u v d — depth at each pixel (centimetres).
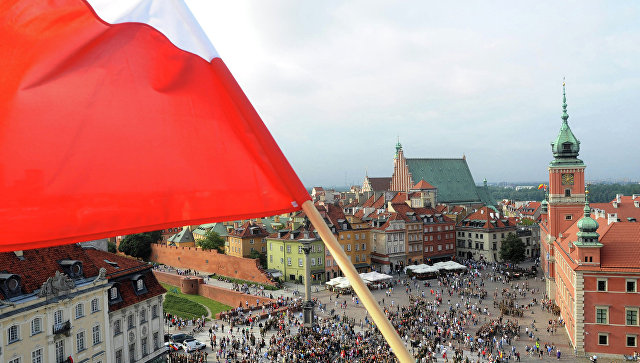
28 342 4766
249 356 7656
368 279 12250
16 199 575
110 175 619
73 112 608
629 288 7381
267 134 683
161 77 655
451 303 11119
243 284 13388
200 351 8131
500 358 7494
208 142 667
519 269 14975
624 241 7656
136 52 644
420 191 18888
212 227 18175
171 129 652
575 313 7669
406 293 12156
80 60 615
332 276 14050
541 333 8906
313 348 7656
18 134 582
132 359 6284
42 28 600
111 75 629
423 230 16100
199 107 667
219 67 684
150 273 6831
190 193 652
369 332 8825
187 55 673
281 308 10475
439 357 7694
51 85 601
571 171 12131
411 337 8550
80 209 601
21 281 4891
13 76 587
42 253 5425
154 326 6750
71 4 616
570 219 12112
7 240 566
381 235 15062
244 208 658
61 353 5134
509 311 10288
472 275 14350
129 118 634
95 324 5612
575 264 7812
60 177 595
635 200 11869
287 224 15475
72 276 5431
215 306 11988
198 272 15338
